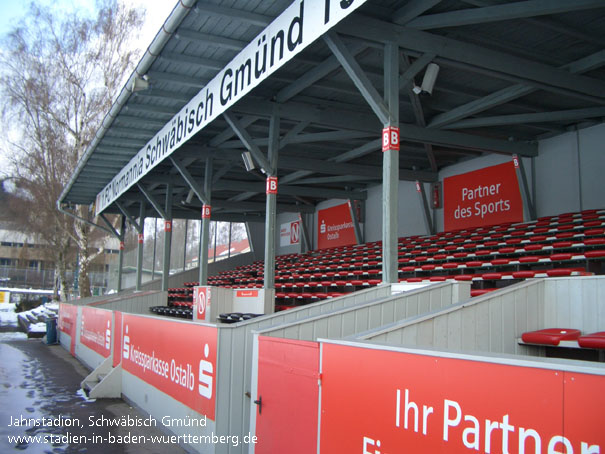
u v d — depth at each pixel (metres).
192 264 27.19
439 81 9.59
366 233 19.45
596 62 8.36
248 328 5.38
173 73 8.77
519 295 5.20
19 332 22.17
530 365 2.19
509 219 13.56
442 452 2.53
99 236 30.95
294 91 9.24
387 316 5.31
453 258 11.54
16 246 43.88
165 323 6.79
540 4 6.40
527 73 8.14
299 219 23.42
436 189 15.99
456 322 4.61
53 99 28.05
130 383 8.41
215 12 6.61
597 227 9.73
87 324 12.89
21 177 27.98
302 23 6.08
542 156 12.91
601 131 11.57
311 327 4.87
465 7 7.33
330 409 3.38
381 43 7.04
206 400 5.32
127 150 13.12
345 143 13.74
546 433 2.11
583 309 5.12
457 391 2.49
